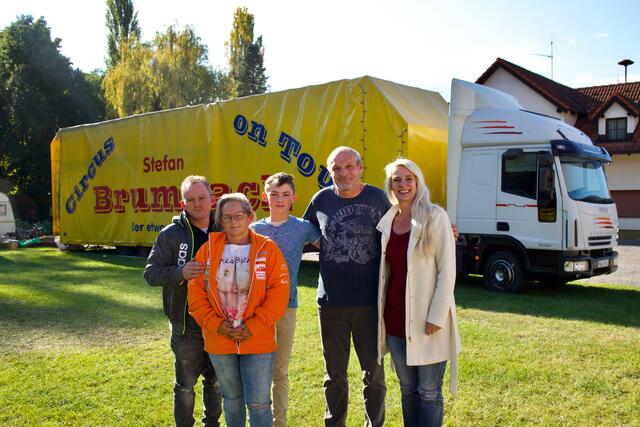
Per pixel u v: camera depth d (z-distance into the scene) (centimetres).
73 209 1617
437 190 1024
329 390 388
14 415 428
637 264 1424
